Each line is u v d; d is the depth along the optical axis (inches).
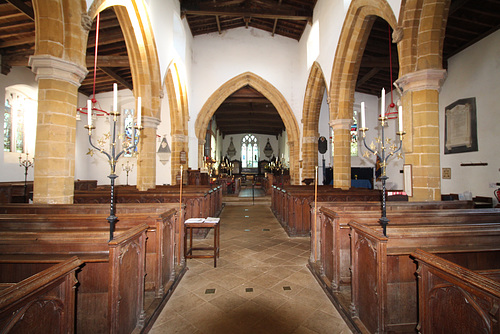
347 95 330.6
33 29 326.0
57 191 160.2
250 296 139.9
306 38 504.4
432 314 77.5
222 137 1203.2
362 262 108.7
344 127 333.1
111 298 83.3
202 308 128.1
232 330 111.3
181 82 475.5
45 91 158.2
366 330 102.5
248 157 1237.1
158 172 571.2
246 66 569.6
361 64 406.6
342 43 316.8
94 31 346.6
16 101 422.3
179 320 118.2
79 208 151.8
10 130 412.8
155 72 307.4
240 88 595.5
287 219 284.4
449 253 95.3
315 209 178.5
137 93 301.0
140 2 261.6
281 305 131.0
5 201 351.3
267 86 573.3
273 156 1226.0
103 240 91.0
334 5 342.6
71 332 73.5
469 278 61.7
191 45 547.8
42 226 113.7
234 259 196.2
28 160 402.9
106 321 93.9
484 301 58.9
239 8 444.5
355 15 286.5
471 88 364.2
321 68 401.7
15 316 53.2
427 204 168.1
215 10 437.7
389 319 103.7
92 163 577.9
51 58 154.9
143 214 134.6
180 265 175.0
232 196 622.8
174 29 396.8
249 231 285.4
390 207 166.6
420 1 184.1
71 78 166.2
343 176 333.1
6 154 401.7
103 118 581.9
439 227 102.9
